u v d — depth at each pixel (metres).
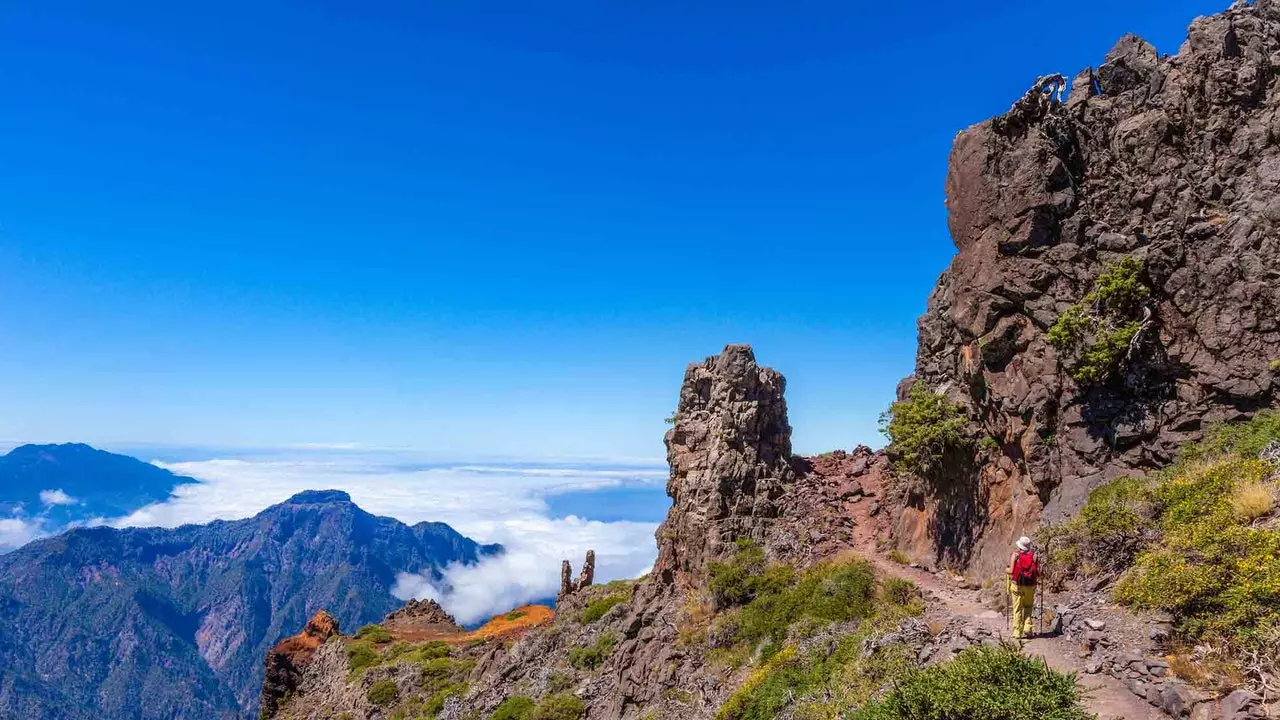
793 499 35.94
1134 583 15.89
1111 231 23.44
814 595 27.44
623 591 47.41
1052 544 20.03
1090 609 16.59
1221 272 20.95
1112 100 25.80
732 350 38.78
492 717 36.62
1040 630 16.53
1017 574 16.20
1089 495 21.06
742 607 30.22
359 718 52.81
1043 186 24.03
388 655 64.94
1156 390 21.47
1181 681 12.34
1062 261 23.53
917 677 13.13
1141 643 13.95
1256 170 22.00
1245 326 20.36
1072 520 20.66
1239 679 11.49
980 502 25.56
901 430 27.89
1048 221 24.08
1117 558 18.06
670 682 29.48
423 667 54.81
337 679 64.94
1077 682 13.56
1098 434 21.98
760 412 38.12
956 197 26.59
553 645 42.84
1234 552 13.84
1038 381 23.28
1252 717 10.48
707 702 26.38
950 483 27.59
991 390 24.73
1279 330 20.00
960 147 26.56
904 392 38.84
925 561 27.59
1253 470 17.03
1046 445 22.97
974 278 25.38
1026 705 11.14
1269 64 23.09
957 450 26.78
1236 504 15.84
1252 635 12.03
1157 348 21.67
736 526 35.06
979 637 17.48
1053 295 23.48
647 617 35.81
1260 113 22.72
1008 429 24.28
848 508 35.41
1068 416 22.52
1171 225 22.33
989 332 24.84
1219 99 23.27
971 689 11.84
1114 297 22.16
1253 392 19.81
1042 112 25.08
